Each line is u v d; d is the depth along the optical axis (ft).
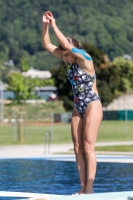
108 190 66.74
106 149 126.62
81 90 51.70
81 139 52.42
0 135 230.89
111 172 85.15
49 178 80.38
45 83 182.39
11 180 78.48
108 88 386.93
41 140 184.03
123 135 209.67
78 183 74.54
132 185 71.00
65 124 355.97
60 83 382.22
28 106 489.67
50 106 494.59
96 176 80.48
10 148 141.79
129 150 124.26
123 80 503.20
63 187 70.64
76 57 50.88
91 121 51.26
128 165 94.99
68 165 98.27
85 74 51.52
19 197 61.00
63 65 385.29
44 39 53.47
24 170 91.50
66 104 385.29
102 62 396.98
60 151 128.16
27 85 181.37
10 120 400.47
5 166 98.02
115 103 400.47
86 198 48.37
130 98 403.75
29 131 258.16
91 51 393.91
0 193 64.28
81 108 52.03
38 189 68.90
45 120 426.51
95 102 51.60
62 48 51.57
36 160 107.34
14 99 182.70
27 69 182.70
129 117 359.66
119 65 513.86
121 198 48.96
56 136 215.51
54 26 51.65
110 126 283.59
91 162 51.31
